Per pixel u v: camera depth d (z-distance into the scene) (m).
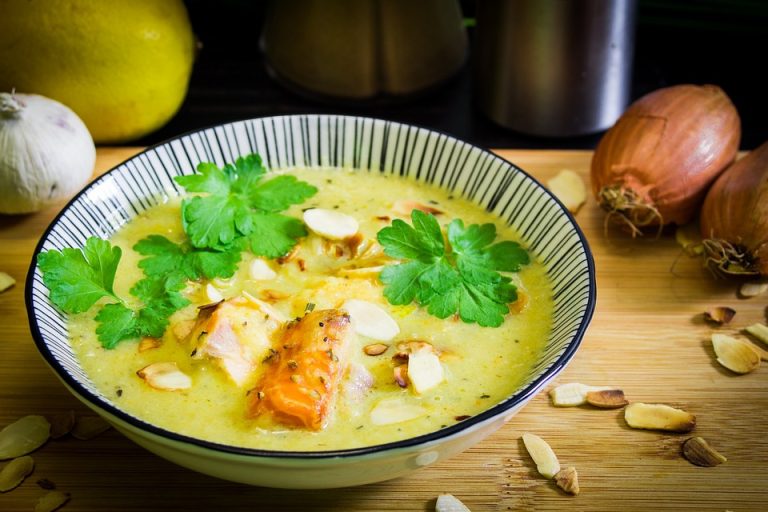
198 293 0.42
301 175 0.48
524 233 0.44
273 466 0.35
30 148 0.46
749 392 0.42
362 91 0.56
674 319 0.45
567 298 0.41
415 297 0.41
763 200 0.45
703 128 0.47
